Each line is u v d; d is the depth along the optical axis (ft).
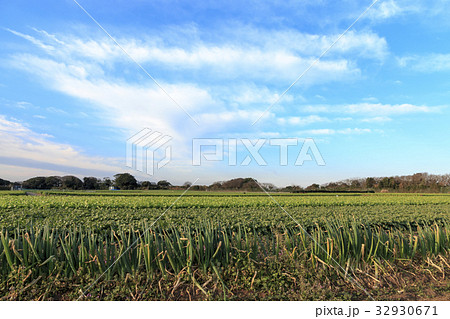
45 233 12.77
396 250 15.01
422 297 12.17
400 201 47.29
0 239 12.25
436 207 37.50
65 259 12.48
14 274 11.37
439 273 14.26
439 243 15.65
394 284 13.16
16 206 30.78
